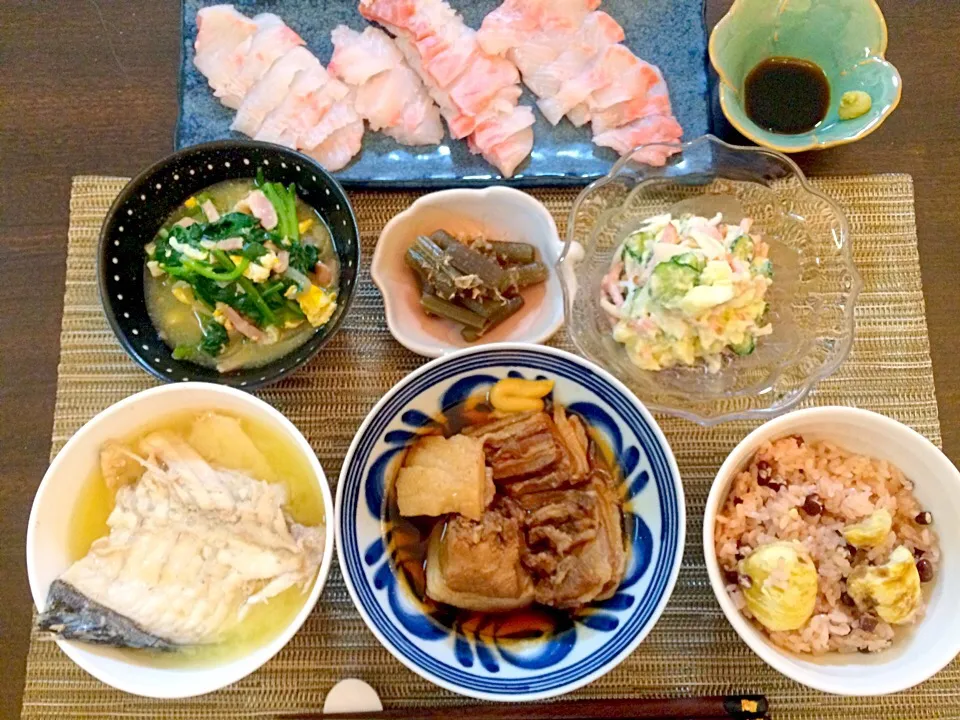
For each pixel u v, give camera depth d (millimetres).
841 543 384
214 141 419
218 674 347
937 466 372
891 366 443
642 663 404
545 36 477
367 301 448
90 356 441
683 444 428
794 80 466
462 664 365
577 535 386
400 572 387
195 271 417
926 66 484
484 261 435
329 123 464
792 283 431
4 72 479
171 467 380
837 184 467
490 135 457
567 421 402
